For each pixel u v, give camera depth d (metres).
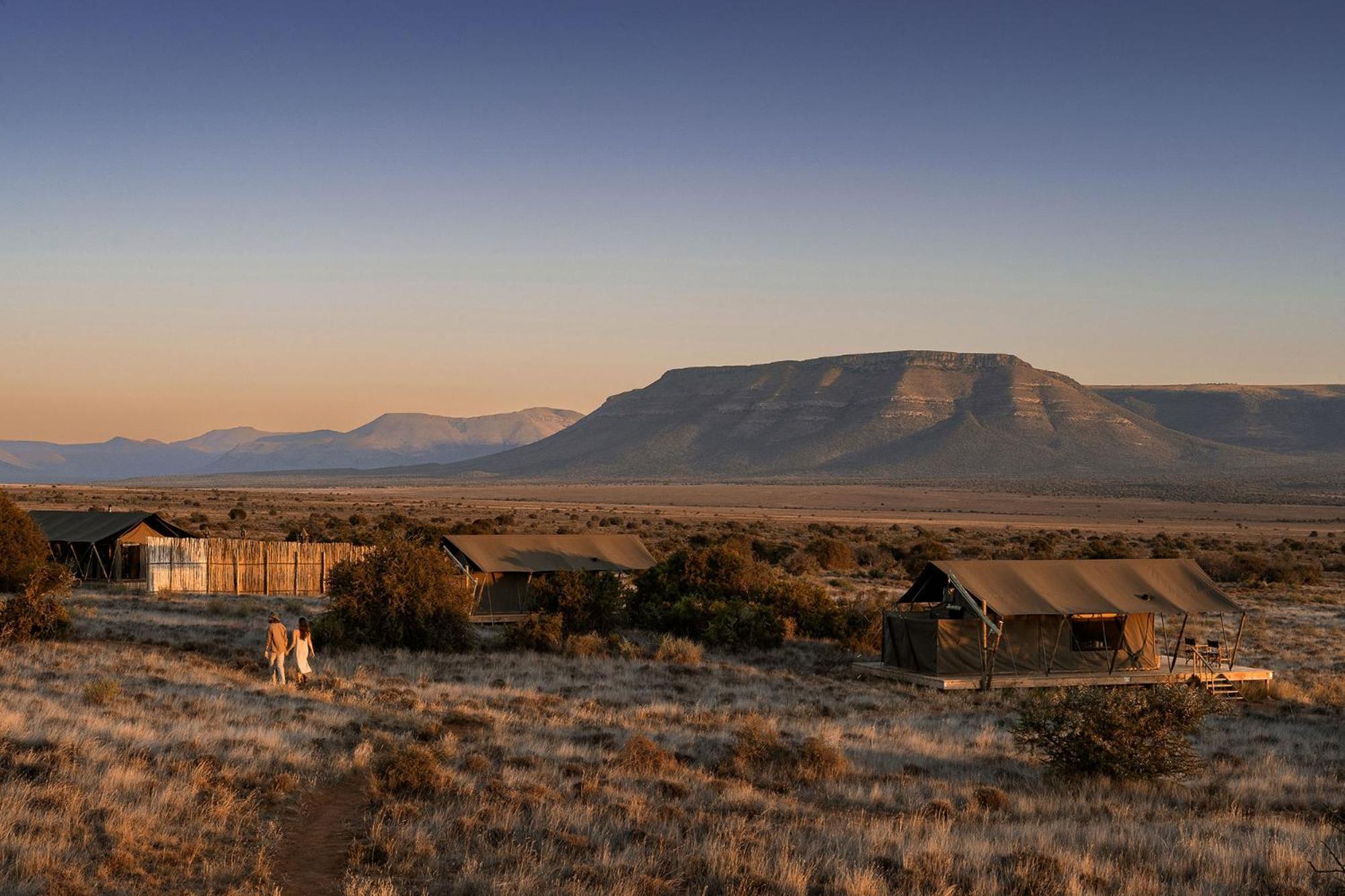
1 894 11.01
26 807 13.59
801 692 32.72
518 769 19.05
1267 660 41.41
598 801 17.22
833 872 13.96
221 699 23.19
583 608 42.62
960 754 24.36
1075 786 21.34
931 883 13.70
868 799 19.00
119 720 19.61
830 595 57.00
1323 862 15.11
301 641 27.98
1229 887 13.93
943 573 36.34
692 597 44.25
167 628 35.91
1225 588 71.75
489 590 44.38
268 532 92.50
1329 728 30.27
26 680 23.03
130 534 54.81
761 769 21.14
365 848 13.80
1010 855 15.16
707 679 34.06
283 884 12.52
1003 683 34.50
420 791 16.75
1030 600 34.59
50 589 31.19
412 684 28.94
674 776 19.62
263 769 17.34
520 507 197.38
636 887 12.80
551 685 30.89
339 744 20.11
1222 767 23.80
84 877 11.91
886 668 37.06
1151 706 22.38
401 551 37.66
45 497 151.88
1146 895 13.62
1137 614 36.19
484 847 14.17
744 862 13.95
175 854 12.95
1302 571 77.62
